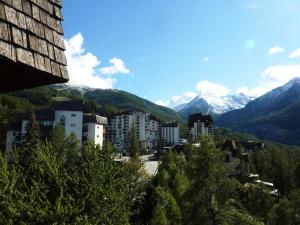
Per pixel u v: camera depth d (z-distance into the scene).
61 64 5.81
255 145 172.50
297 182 86.88
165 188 47.94
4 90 6.37
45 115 100.75
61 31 6.08
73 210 17.52
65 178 21.30
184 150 122.50
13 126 99.69
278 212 45.66
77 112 102.31
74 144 62.34
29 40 5.23
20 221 16.06
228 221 32.16
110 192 21.41
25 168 21.80
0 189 16.70
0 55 4.62
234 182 34.56
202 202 33.19
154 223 37.91
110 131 199.62
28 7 5.39
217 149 34.84
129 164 44.62
